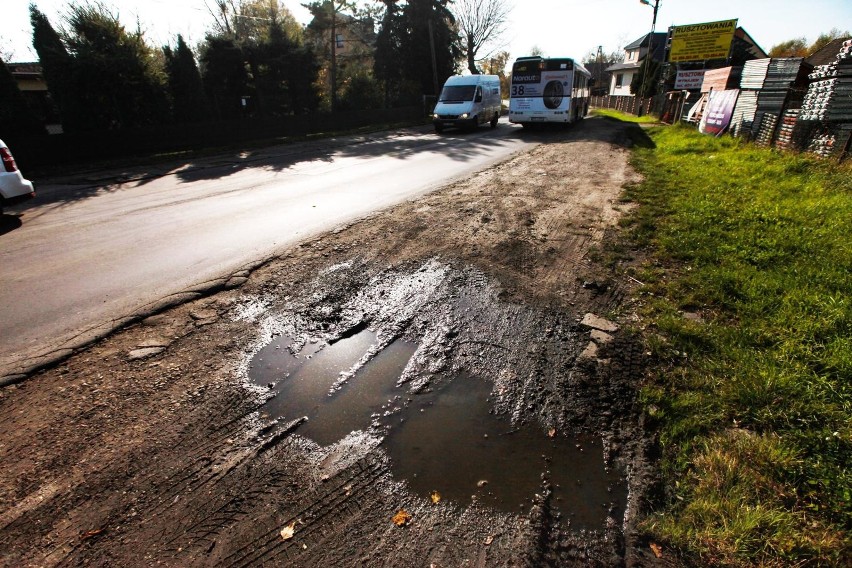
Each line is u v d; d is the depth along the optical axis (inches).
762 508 77.3
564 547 74.5
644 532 76.4
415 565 71.4
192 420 104.8
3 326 145.8
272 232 236.5
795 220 217.3
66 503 83.0
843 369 108.0
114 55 584.4
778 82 457.1
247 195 333.1
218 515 81.1
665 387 111.2
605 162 430.3
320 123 866.8
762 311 140.3
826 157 341.7
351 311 155.5
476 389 116.5
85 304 159.8
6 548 74.9
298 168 463.5
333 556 73.2
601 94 2299.5
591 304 155.1
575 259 192.9
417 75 1256.2
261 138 749.9
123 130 572.4
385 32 1211.2
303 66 871.7
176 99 682.2
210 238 229.9
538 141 627.2
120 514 81.1
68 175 467.2
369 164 476.1
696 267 177.9
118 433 100.1
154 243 224.7
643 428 100.0
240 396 113.6
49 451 94.7
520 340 135.8
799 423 96.0
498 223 241.0
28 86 804.0
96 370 122.5
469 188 331.3
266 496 85.2
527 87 728.3
